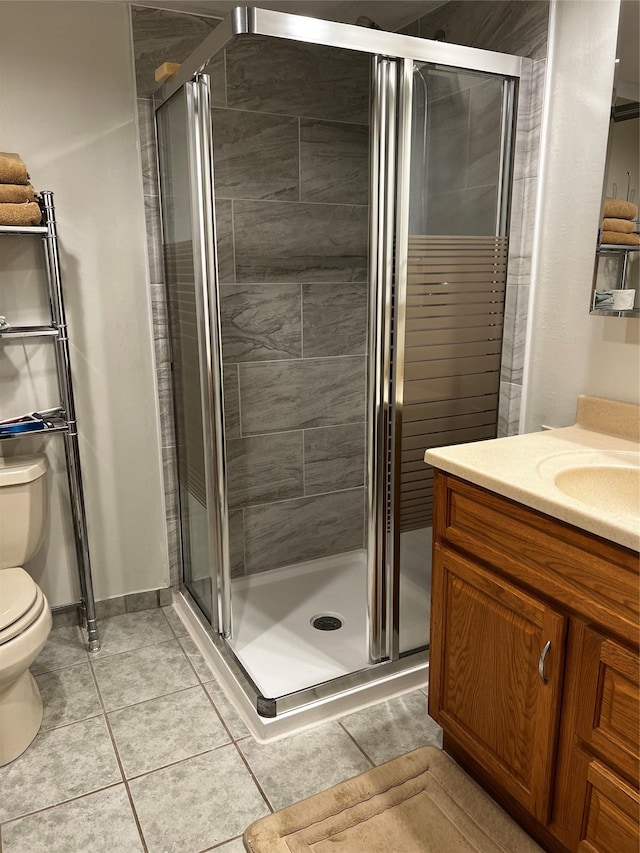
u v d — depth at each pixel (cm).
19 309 211
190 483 234
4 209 184
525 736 141
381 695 199
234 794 164
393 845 148
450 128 176
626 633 114
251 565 270
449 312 188
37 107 202
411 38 162
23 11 194
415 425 189
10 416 218
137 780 169
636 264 161
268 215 240
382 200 170
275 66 229
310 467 273
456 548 158
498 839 150
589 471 149
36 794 166
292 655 217
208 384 197
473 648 155
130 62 210
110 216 218
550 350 193
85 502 236
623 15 156
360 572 280
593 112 170
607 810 123
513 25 188
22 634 171
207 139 178
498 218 191
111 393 232
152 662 221
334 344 266
